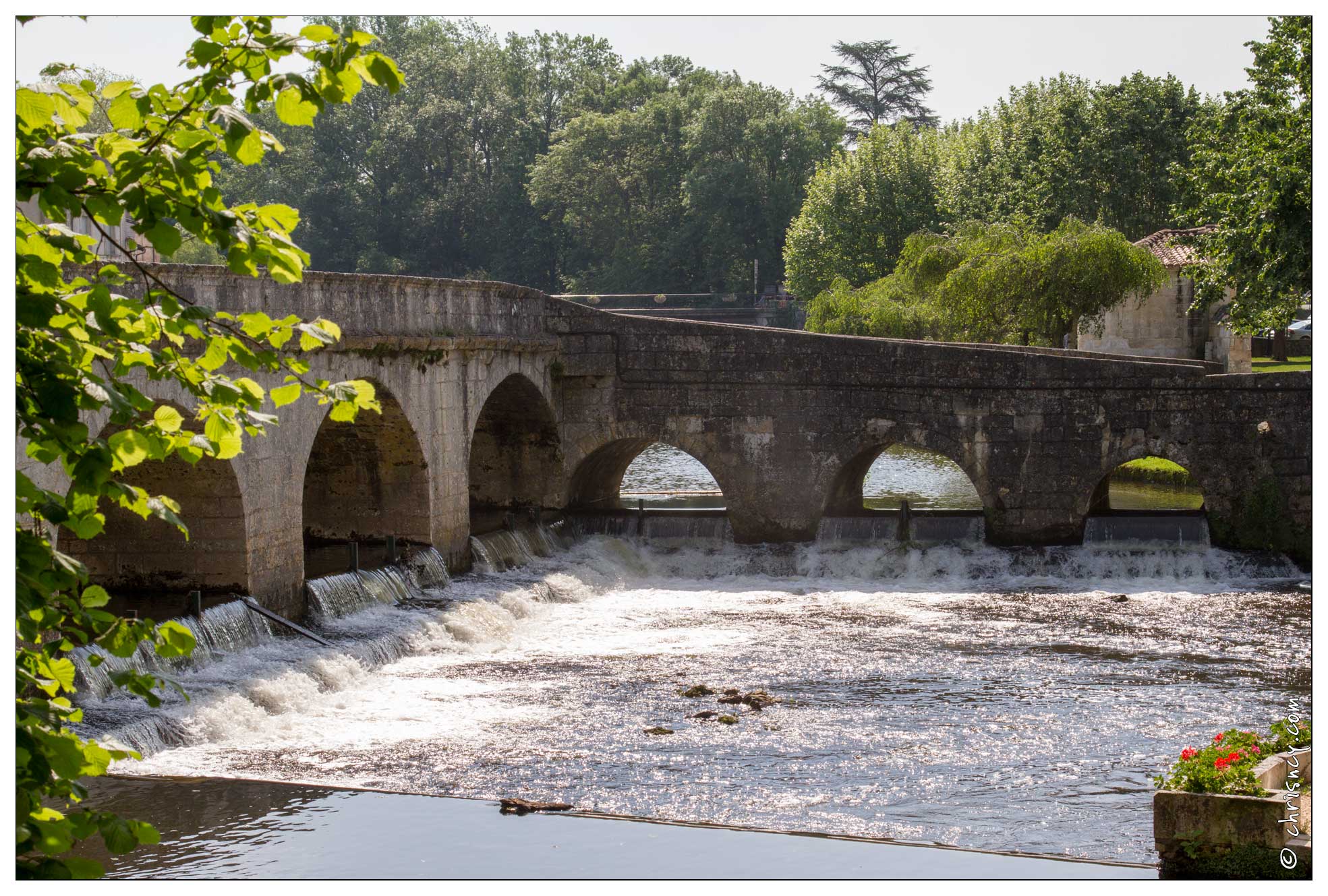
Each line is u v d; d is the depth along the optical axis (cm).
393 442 2831
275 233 777
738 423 3412
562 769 1766
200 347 2058
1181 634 2623
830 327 5719
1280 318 3816
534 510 3403
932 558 3241
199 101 747
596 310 3456
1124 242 4894
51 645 798
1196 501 4272
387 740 1883
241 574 2242
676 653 2473
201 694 1892
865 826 1562
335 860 1409
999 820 1594
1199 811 1291
